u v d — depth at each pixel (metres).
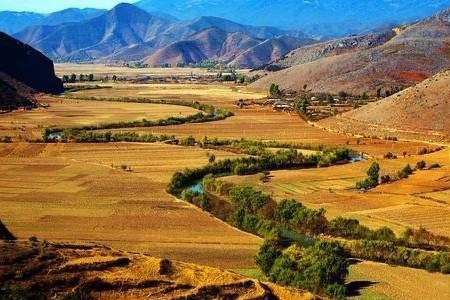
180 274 49.56
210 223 86.50
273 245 71.88
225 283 48.00
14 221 86.06
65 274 46.69
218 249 75.00
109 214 90.38
